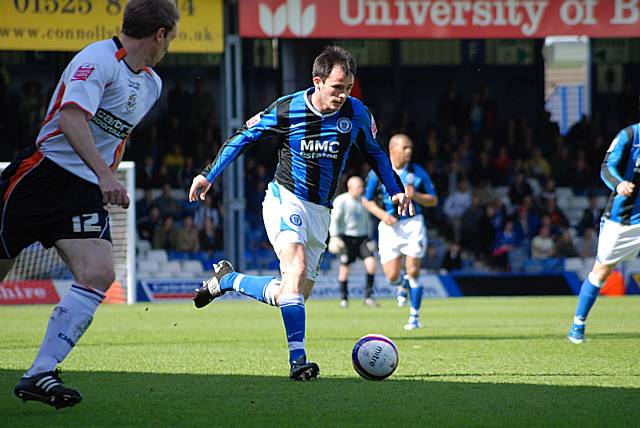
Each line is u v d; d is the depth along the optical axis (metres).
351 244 52.62
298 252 20.64
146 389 19.11
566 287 64.44
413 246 35.59
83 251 16.11
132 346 28.56
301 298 20.42
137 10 16.27
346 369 22.34
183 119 74.31
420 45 84.06
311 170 21.06
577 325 29.30
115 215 55.72
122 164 54.56
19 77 74.25
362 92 83.88
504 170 75.31
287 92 75.50
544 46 84.06
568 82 98.62
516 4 58.81
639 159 27.66
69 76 15.87
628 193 26.91
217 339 31.11
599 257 28.56
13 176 16.20
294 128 21.02
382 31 57.81
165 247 67.56
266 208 21.47
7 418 15.71
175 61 79.75
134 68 16.47
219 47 56.84
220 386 19.48
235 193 60.81
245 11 56.47
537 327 36.44
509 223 70.06
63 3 54.47
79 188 16.20
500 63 84.25
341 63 20.39
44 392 15.60
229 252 59.62
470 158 75.56
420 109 84.75
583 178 76.75
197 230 68.06
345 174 72.00
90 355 25.84
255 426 14.98
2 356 25.72
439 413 16.22
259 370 22.25
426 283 62.78
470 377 20.84
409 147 35.75
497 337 31.50
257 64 81.38
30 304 55.88
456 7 58.41
